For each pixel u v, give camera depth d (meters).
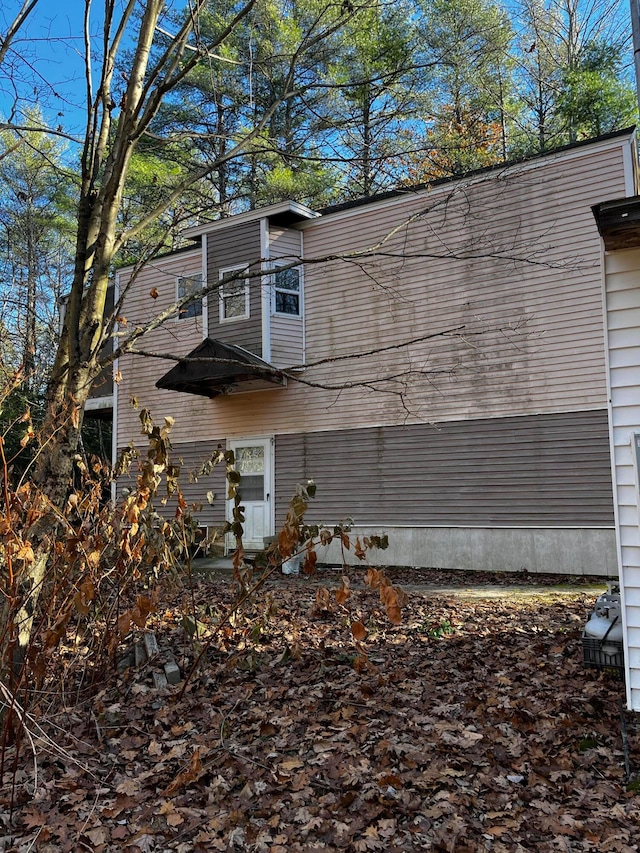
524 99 21.34
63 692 4.53
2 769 3.51
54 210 19.19
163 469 4.74
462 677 5.07
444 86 16.50
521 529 10.40
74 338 4.84
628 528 3.75
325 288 12.86
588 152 10.10
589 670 4.93
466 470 10.98
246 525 13.41
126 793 3.48
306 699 4.73
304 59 9.70
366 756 3.74
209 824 3.10
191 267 14.81
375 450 11.98
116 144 5.41
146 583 5.92
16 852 2.95
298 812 3.17
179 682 5.24
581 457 9.98
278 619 7.20
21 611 4.06
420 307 11.62
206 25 11.70
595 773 3.44
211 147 12.09
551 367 10.30
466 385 11.07
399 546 11.54
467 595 8.68
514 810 3.12
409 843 2.87
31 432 4.27
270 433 13.29
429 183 8.59
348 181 13.30
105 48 5.49
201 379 12.44
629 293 3.88
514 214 10.71
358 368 12.30
